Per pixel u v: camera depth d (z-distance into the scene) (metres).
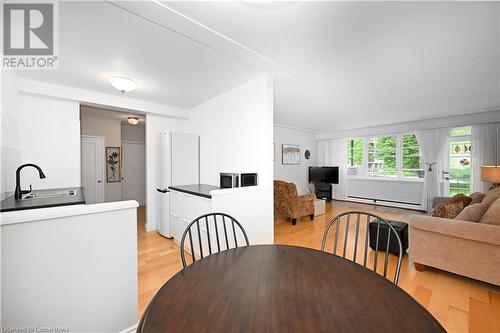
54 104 2.90
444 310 1.73
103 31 1.71
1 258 1.07
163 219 3.52
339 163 6.85
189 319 0.70
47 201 1.68
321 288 0.88
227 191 2.37
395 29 1.73
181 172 3.60
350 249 3.01
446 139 4.97
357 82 2.88
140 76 2.60
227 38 1.82
